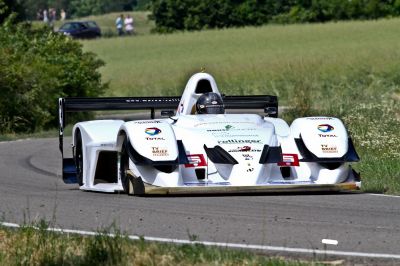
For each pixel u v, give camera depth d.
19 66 78.50
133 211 29.64
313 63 146.12
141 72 157.00
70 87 87.81
